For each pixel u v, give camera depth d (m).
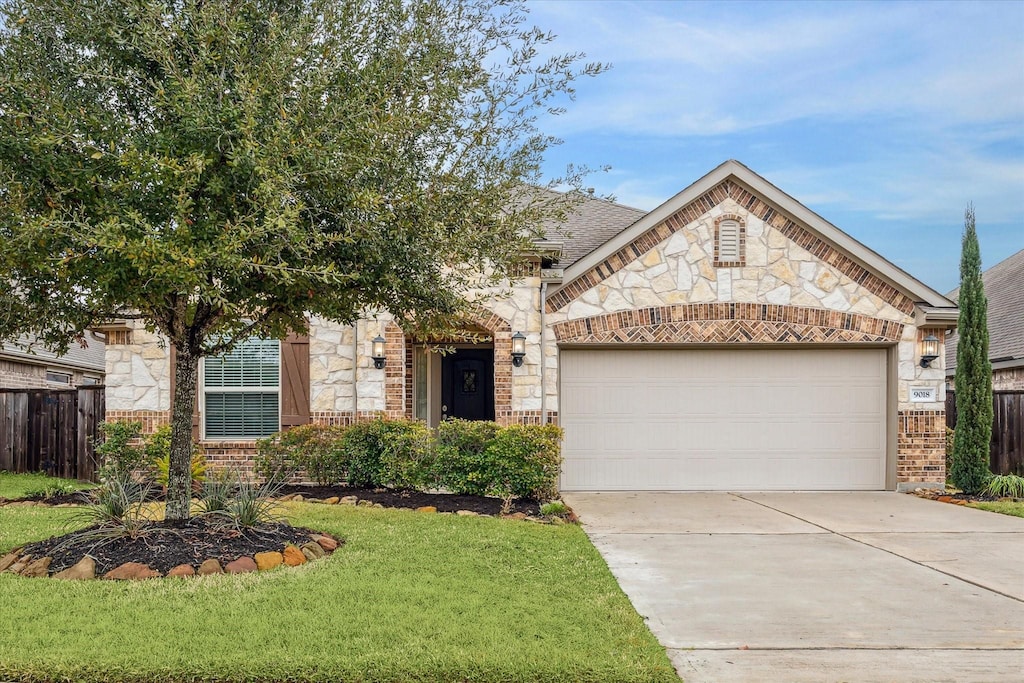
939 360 13.92
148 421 13.59
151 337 13.66
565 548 8.55
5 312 7.24
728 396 14.02
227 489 8.88
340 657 5.17
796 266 13.84
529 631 5.79
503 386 13.33
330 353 13.63
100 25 6.97
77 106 6.93
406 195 7.25
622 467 13.93
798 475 13.98
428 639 5.55
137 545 7.45
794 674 5.25
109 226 6.06
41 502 11.46
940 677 5.23
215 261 6.40
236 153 6.43
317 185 7.03
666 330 13.73
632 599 6.94
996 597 7.13
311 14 7.43
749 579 7.69
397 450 12.23
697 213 13.82
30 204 6.78
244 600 6.29
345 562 7.60
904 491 13.83
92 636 5.50
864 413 14.09
